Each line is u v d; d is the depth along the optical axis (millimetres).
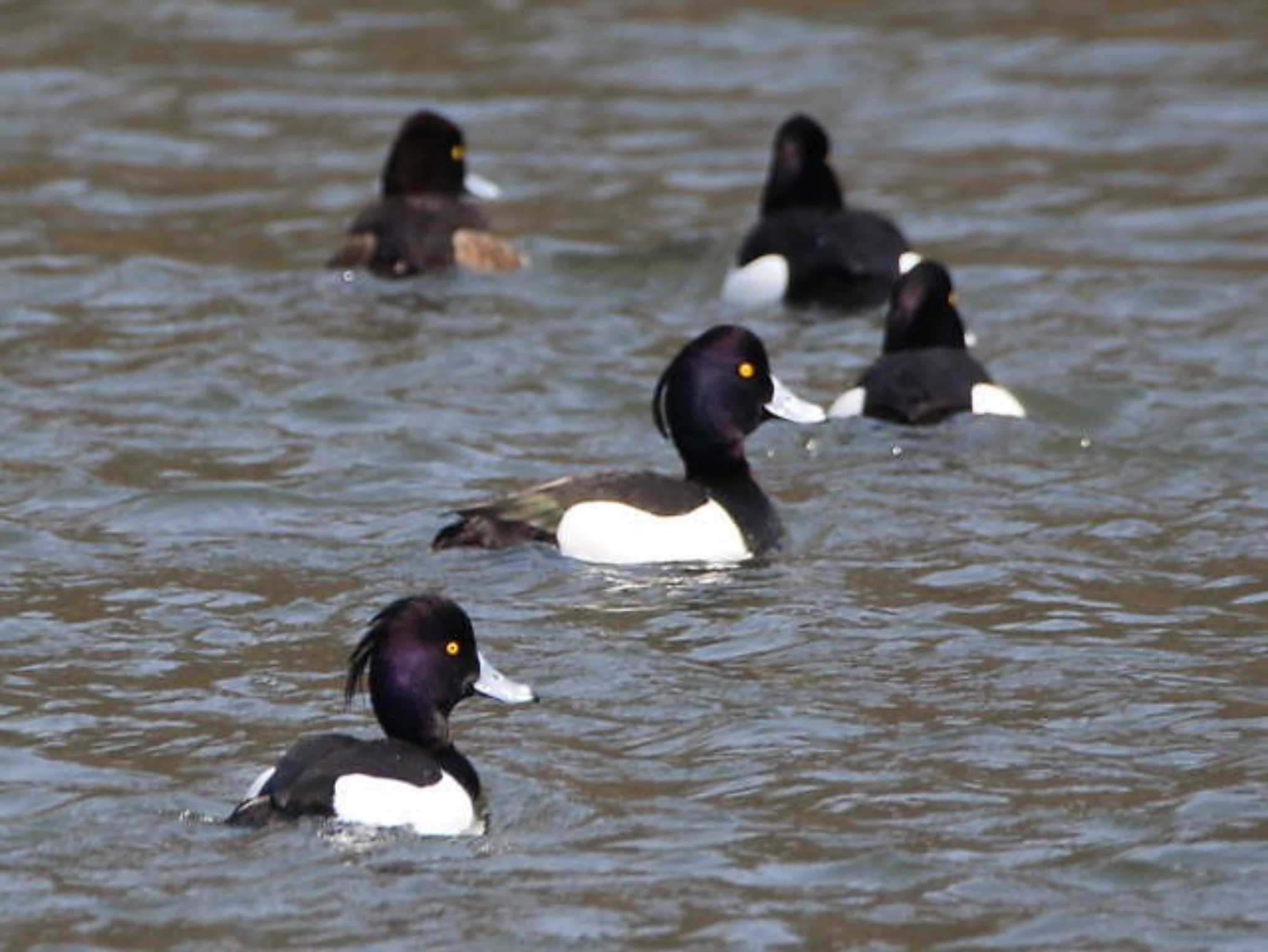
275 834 10688
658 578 14422
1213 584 14516
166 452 16797
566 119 26922
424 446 17016
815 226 20734
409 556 14742
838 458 16703
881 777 11781
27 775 11570
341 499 15914
